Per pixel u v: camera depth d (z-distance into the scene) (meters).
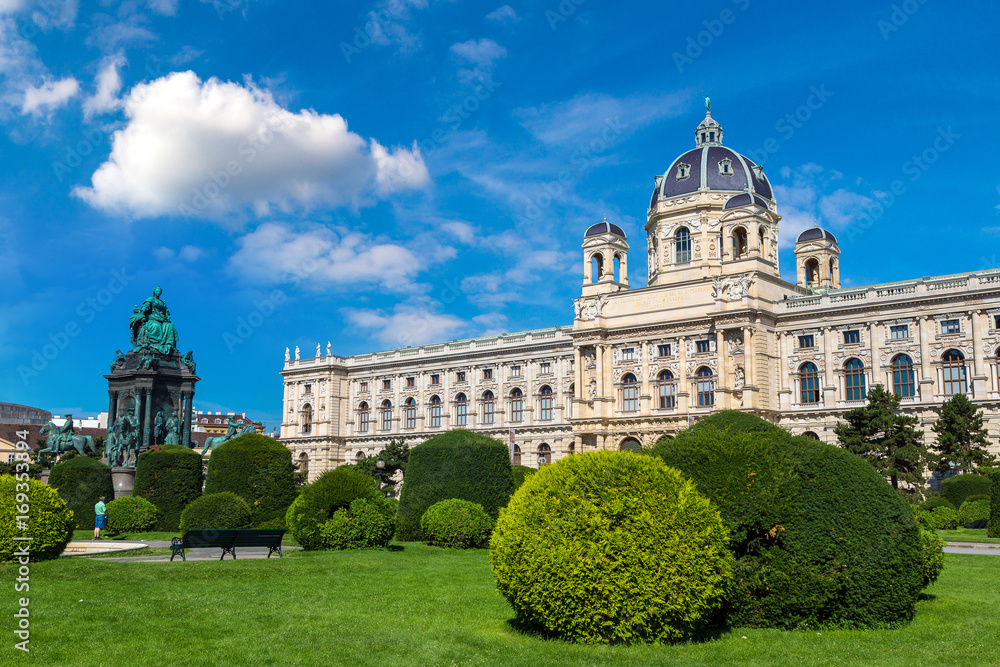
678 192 123.31
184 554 39.69
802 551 24.73
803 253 128.25
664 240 124.06
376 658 20.92
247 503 52.41
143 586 30.05
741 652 21.73
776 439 27.14
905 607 24.98
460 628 24.42
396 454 121.38
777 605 24.62
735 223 109.38
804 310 104.31
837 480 25.36
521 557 23.58
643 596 22.31
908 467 83.31
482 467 52.09
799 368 105.12
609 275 120.69
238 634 23.19
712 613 24.03
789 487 25.33
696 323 108.12
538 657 21.06
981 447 88.00
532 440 131.00
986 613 27.08
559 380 129.38
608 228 122.00
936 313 94.94
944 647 22.28
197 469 61.34
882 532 24.86
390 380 152.25
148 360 85.06
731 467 25.83
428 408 146.00
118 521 54.25
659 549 22.59
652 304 113.38
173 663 20.16
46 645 21.31
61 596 27.67
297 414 161.50
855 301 100.44
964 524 69.19
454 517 47.69
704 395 107.25
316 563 36.16
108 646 21.48
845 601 24.64
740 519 25.16
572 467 24.39
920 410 94.06
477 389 139.25
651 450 28.05
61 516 36.62
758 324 103.69
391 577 33.78
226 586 30.66
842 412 99.38
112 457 80.06
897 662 20.77
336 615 25.94
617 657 21.11
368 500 45.25
